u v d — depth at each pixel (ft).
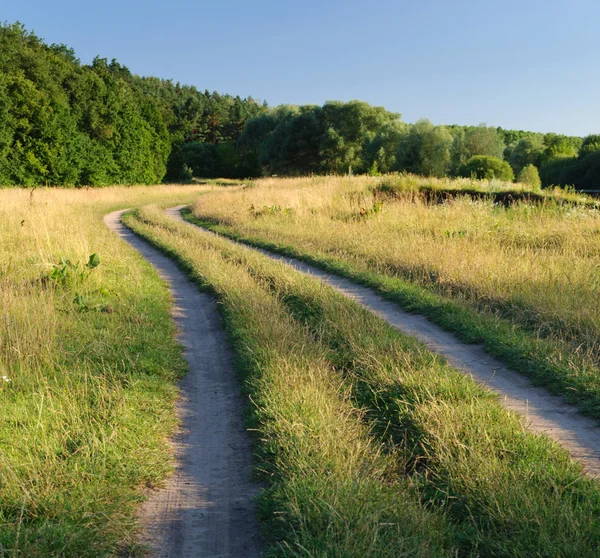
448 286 31.37
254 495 12.99
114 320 25.31
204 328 26.86
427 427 14.58
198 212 82.69
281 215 67.00
